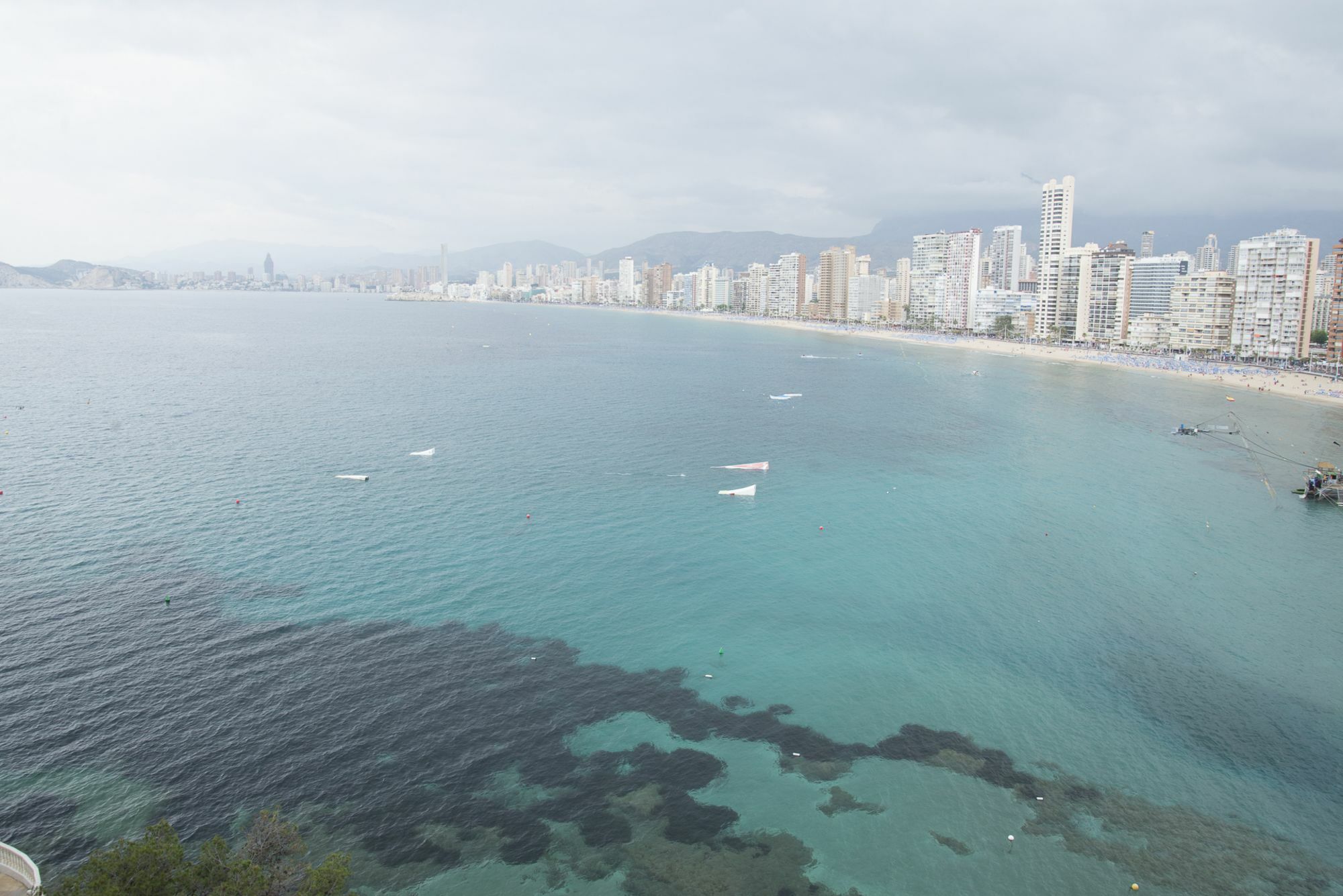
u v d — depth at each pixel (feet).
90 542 311.88
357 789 180.75
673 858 166.20
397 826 170.71
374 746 195.62
